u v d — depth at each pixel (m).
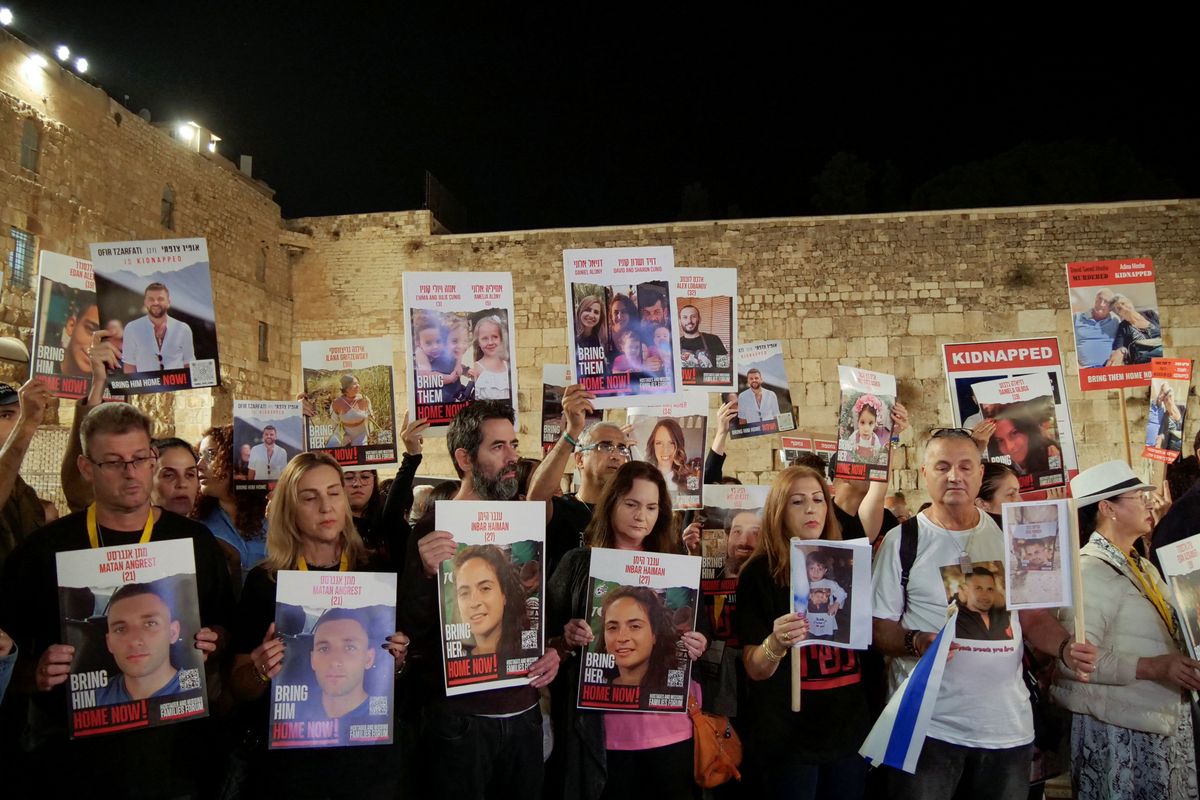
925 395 18.03
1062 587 4.41
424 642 4.20
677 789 4.43
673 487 6.26
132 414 3.88
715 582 5.85
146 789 3.66
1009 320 18.05
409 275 5.31
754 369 7.82
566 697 4.50
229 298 17.98
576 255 5.40
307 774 3.78
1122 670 4.61
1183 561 4.60
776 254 18.70
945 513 4.69
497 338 5.36
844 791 4.59
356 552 4.21
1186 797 4.62
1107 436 17.58
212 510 6.29
